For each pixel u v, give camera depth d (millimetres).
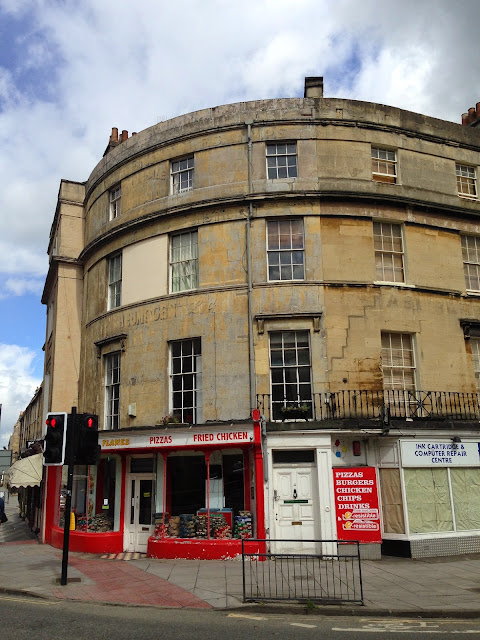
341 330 16203
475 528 15109
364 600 9414
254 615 8758
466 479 15359
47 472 20344
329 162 17438
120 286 19312
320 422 14578
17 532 24516
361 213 17172
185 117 18625
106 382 18875
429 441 15102
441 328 17234
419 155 18484
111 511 17047
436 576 11609
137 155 19500
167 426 14953
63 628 7844
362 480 14328
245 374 16000
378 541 13977
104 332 19125
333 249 16797
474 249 18859
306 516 14375
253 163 17438
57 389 21625
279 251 16859
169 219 18109
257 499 14086
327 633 7566
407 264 17391
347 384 15859
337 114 17781
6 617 8570
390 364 16609
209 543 14094
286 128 17641
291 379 16000
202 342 16609
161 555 14438
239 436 14367
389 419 14898
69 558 15070
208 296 16844
